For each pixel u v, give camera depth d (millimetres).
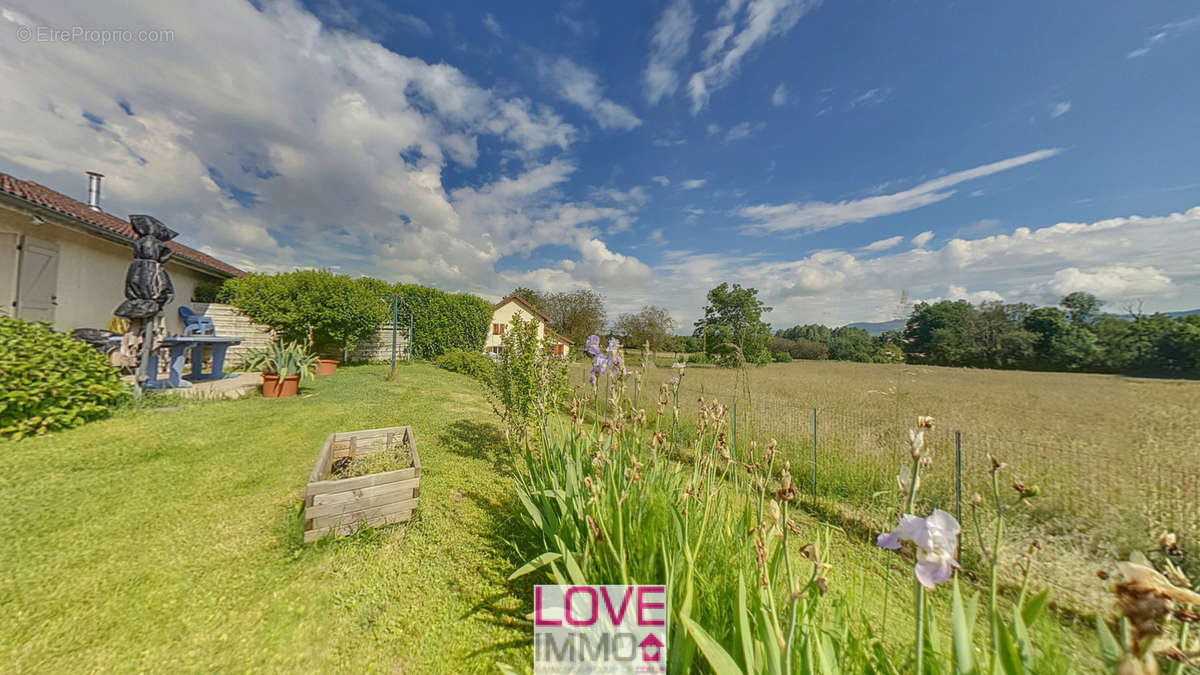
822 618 1817
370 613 2436
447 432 6188
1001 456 4863
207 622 2250
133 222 6422
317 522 3043
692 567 1816
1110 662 1032
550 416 4852
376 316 13867
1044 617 1452
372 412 6891
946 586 3227
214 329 11102
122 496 3367
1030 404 8562
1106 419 7531
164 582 2492
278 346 8969
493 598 2643
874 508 4449
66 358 5016
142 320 6363
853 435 5895
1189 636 1032
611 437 3535
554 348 5586
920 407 8047
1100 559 3281
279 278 12312
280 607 2408
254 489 3709
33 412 4477
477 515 3688
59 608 2217
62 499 3221
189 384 7105
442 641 2277
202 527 3074
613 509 2529
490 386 5555
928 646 1508
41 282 7379
